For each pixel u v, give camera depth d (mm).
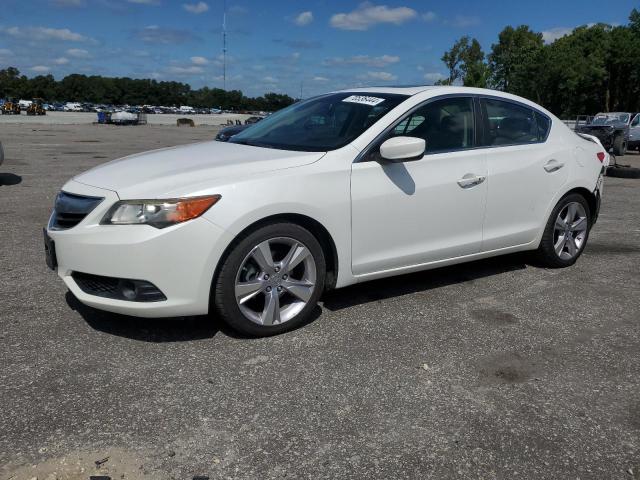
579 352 3438
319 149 3750
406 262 4023
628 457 2439
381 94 4281
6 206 7695
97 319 3693
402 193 3859
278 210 3334
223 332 3557
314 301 3637
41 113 70062
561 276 4922
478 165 4277
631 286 4691
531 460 2404
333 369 3133
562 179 4852
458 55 72688
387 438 2521
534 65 61844
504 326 3801
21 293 4164
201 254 3143
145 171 3439
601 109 65438
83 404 2715
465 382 3035
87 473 2232
